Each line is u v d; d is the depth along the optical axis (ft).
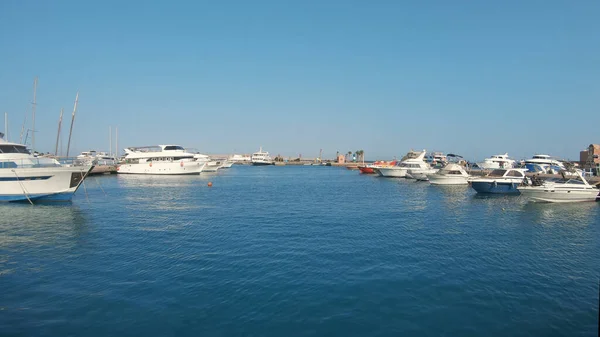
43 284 39.93
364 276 42.70
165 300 35.76
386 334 29.99
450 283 40.88
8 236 62.34
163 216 82.89
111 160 297.53
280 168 486.79
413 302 35.88
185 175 242.58
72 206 98.02
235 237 61.57
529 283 41.22
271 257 49.75
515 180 126.82
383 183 197.67
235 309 33.96
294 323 31.53
